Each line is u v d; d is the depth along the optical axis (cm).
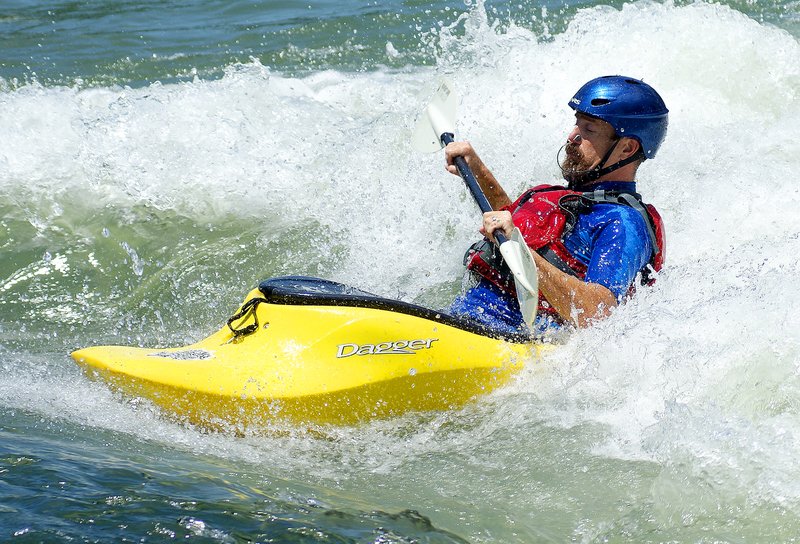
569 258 1367
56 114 2314
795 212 2069
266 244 2023
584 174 1407
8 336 1719
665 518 1082
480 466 1216
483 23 2878
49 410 1312
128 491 1031
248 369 1264
